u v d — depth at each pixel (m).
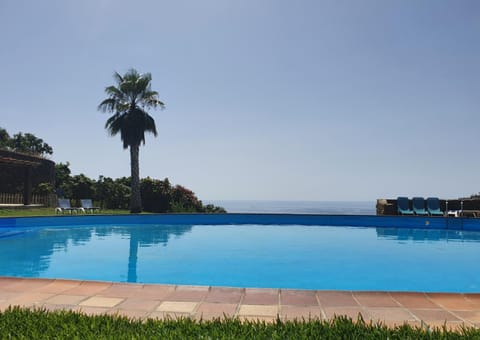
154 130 23.16
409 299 3.91
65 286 4.43
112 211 23.14
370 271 7.99
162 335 2.60
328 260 9.17
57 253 9.88
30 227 14.84
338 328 2.79
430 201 18.83
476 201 18.94
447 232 15.12
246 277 7.43
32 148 43.03
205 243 11.85
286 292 4.17
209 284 6.91
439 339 2.58
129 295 4.07
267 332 2.71
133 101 23.27
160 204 25.16
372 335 2.64
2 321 2.93
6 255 9.55
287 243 12.00
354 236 13.84
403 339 2.57
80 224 16.23
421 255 9.91
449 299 3.91
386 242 12.30
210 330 2.74
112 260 8.98
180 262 8.87
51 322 2.90
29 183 22.62
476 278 7.41
